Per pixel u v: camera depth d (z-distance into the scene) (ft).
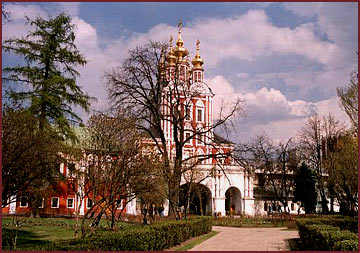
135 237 44.60
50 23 109.50
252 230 103.91
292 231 99.91
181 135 98.68
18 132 43.62
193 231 76.38
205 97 206.90
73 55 110.32
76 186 86.33
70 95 107.65
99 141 57.16
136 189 60.03
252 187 189.88
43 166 47.21
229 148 105.60
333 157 109.19
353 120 87.86
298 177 183.01
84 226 50.65
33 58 105.19
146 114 91.61
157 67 93.76
